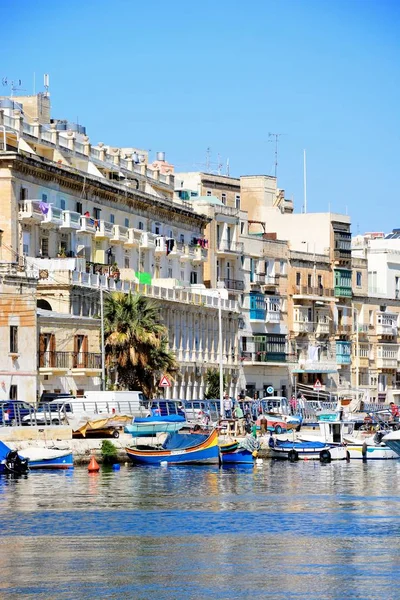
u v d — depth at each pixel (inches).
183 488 3769.7
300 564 2628.0
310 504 3457.2
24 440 4313.5
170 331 6378.0
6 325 4926.2
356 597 2389.3
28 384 4987.7
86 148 6200.8
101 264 5910.4
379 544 2832.2
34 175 5516.7
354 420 5674.2
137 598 2380.7
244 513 3272.6
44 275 5359.3
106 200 6181.1
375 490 3786.9
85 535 2933.1
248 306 7465.6
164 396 6210.6
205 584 2474.2
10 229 5319.9
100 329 5349.4
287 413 6195.9
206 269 7209.6
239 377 7249.0
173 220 6889.8
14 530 2992.1
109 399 4877.0
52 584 2471.7
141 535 2935.5
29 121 6392.7
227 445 4552.2
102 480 3949.3
